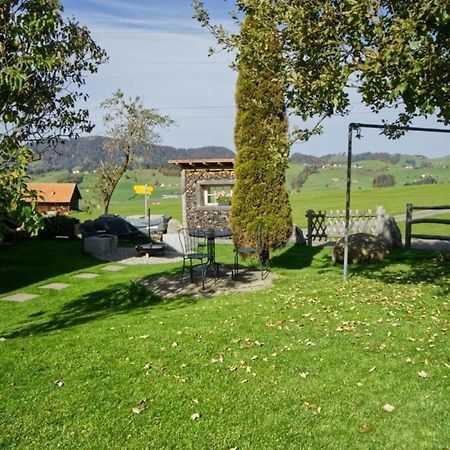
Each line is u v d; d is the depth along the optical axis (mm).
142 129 30219
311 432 3943
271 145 8406
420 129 9305
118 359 5699
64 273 13562
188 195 22328
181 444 3859
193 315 7625
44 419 4293
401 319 6832
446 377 4805
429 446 3680
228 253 16891
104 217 22703
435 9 5039
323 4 6449
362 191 50969
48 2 6117
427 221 14680
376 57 6004
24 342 6621
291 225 12133
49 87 6902
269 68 7816
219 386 4852
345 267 9969
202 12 8188
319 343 5957
